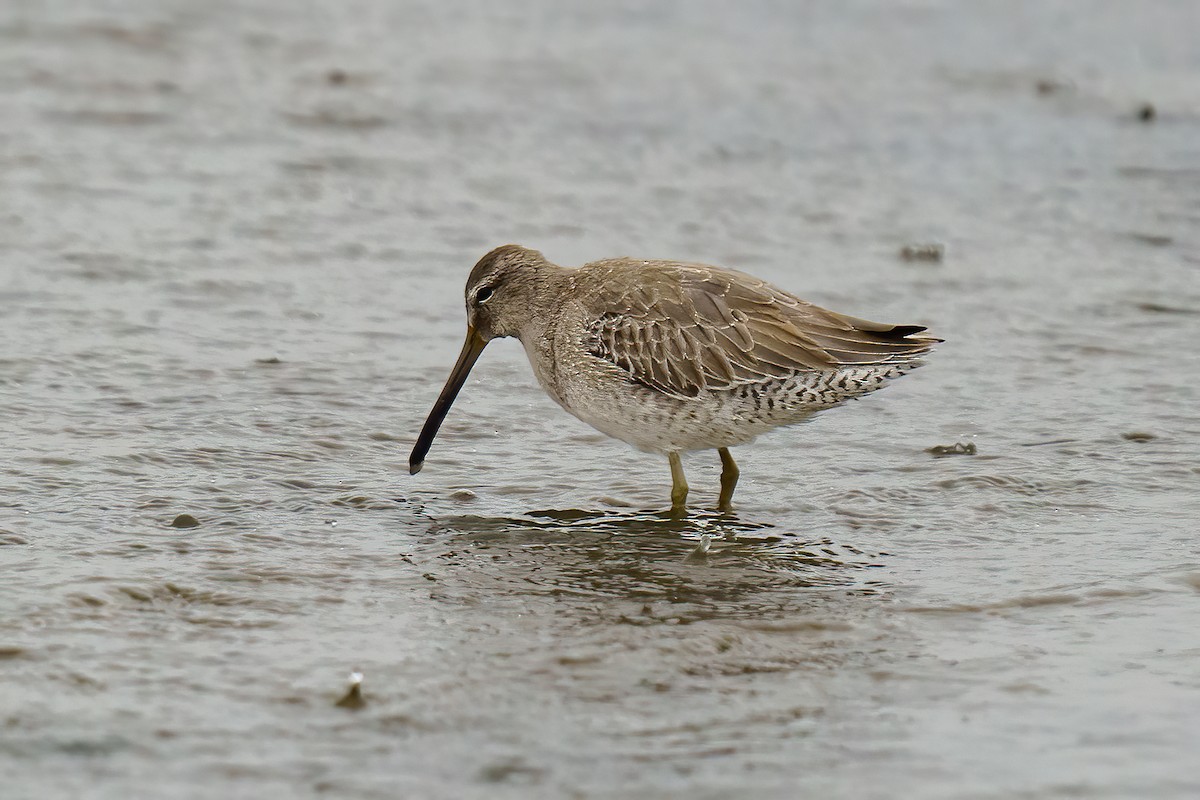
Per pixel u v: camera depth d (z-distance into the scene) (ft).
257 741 29.32
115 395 49.65
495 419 49.88
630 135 83.92
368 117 84.84
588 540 40.63
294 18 104.68
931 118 88.02
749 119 87.20
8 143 77.05
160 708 30.42
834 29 106.93
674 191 75.10
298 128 82.48
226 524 40.45
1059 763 29.17
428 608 35.78
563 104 88.79
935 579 38.14
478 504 43.11
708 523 42.16
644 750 29.35
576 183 75.92
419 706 30.81
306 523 40.93
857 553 39.93
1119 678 32.65
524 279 45.39
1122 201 74.74
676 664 33.01
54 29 97.35
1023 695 31.89
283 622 34.65
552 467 46.19
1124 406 51.01
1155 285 63.67
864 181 77.56
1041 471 45.57
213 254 64.39
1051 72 97.45
